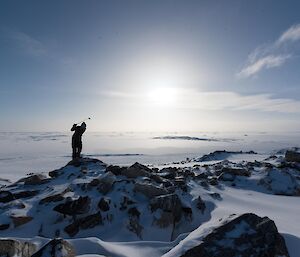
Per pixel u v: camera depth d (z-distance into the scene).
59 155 80.81
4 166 50.09
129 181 10.52
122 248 6.45
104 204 9.07
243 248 5.31
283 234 5.80
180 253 5.30
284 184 13.31
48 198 9.36
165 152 88.69
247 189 13.12
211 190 12.03
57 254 5.34
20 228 8.24
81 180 11.29
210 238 5.52
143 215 8.73
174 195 9.12
